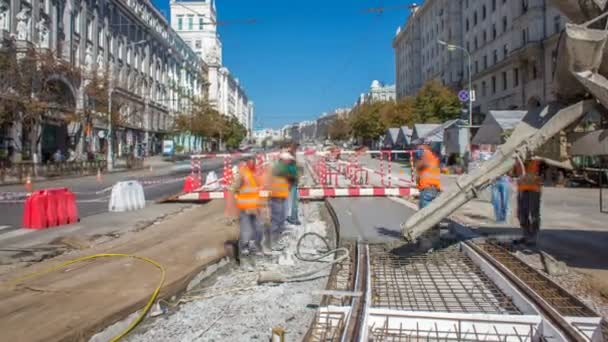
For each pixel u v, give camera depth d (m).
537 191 8.84
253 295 6.24
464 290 6.32
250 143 146.12
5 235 10.51
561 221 11.89
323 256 7.80
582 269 7.07
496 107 51.69
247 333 4.94
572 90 6.58
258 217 8.58
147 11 66.56
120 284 6.21
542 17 41.34
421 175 9.34
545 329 4.64
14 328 4.68
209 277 7.25
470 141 32.97
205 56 111.06
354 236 9.52
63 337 4.45
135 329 5.16
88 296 5.70
